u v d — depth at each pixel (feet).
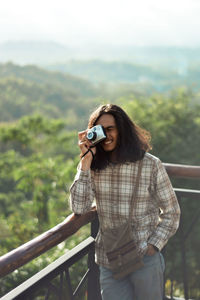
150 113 39.29
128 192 5.85
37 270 15.21
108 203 5.98
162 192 5.95
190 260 24.49
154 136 36.99
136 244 5.86
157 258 6.05
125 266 5.82
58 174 36.14
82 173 5.86
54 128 55.93
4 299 4.65
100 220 6.18
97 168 5.87
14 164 47.47
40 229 26.05
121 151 5.68
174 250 23.84
